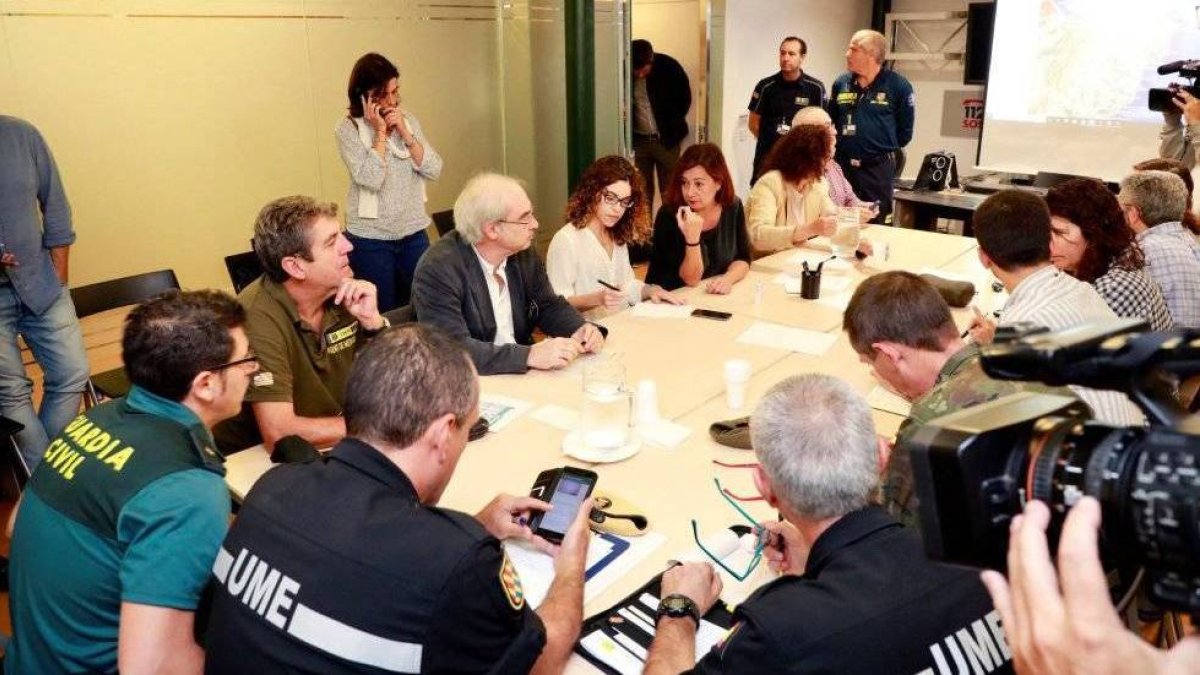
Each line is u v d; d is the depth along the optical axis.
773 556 1.48
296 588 1.14
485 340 2.63
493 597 1.15
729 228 3.46
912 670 1.04
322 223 2.04
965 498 0.62
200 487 1.34
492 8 5.34
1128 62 5.63
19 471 2.98
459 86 5.29
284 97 4.43
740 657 1.07
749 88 6.66
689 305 3.07
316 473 1.25
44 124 3.64
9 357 2.92
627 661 1.30
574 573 1.41
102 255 3.90
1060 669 0.51
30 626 1.43
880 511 1.18
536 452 1.96
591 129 5.51
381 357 1.27
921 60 7.32
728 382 2.18
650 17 6.31
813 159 3.80
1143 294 2.39
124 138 3.88
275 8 4.31
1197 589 0.53
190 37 4.02
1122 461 0.56
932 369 1.69
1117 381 0.59
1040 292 1.96
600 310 3.07
